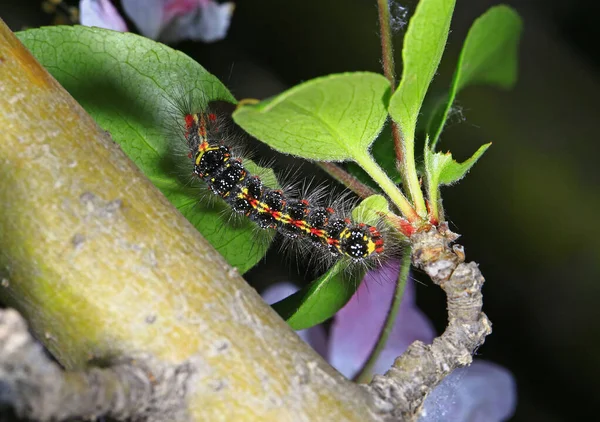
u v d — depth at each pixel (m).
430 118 0.28
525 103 0.43
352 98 0.23
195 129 0.28
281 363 0.23
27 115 0.23
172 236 0.23
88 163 0.23
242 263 0.28
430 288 0.41
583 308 0.43
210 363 0.22
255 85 0.44
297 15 0.44
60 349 0.23
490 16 0.28
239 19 0.44
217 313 0.23
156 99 0.26
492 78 0.32
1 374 0.20
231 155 0.29
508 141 0.42
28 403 0.20
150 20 0.31
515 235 0.43
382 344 0.28
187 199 0.28
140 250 0.23
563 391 0.43
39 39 0.26
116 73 0.26
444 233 0.25
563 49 0.44
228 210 0.28
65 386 0.20
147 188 0.23
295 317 0.27
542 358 0.43
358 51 0.44
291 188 0.31
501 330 0.44
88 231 0.22
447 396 0.30
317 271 0.31
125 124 0.26
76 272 0.22
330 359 0.30
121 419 0.22
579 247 0.42
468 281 0.24
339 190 0.31
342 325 0.30
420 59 0.23
